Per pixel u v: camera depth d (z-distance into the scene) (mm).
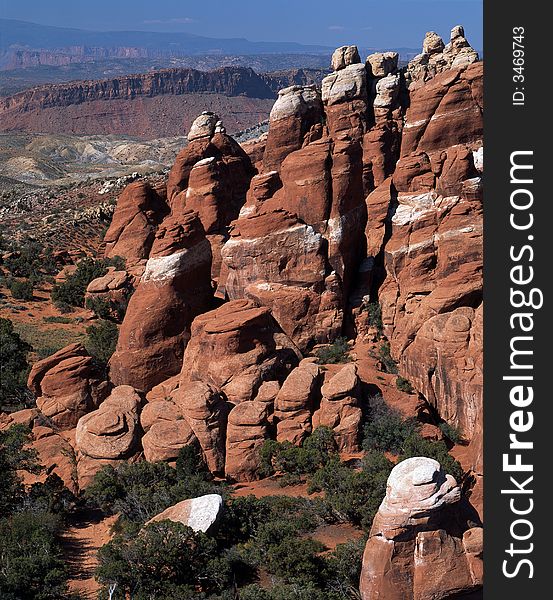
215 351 46812
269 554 30953
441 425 45969
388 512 25719
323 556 31281
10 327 64812
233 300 55188
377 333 56375
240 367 46062
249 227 56688
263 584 30359
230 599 28984
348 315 57344
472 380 45969
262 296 56219
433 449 40375
